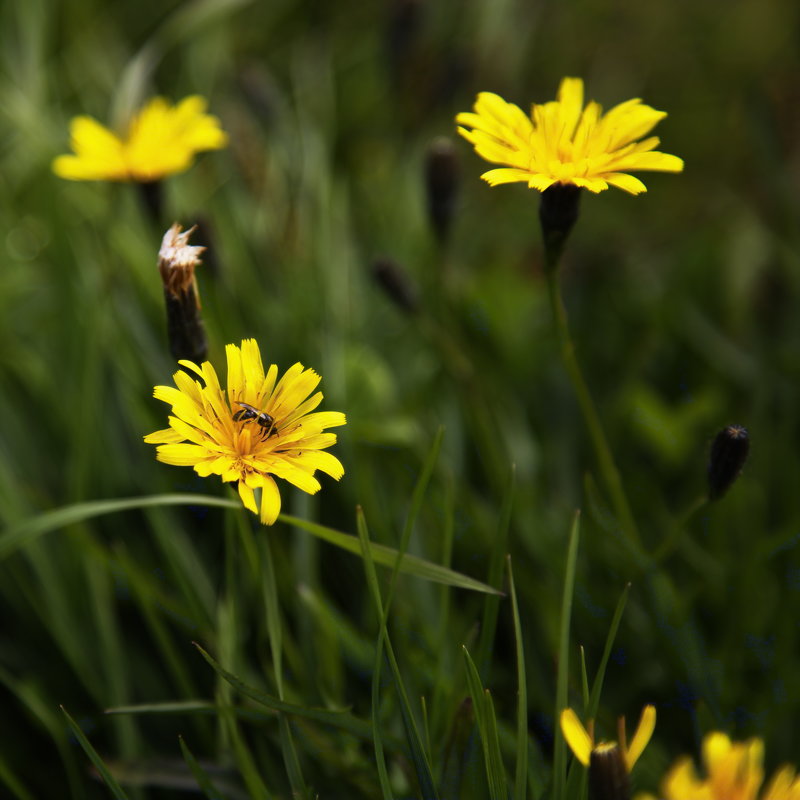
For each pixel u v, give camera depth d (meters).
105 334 0.65
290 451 0.56
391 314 0.70
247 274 0.67
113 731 0.61
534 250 0.81
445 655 0.61
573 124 0.58
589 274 0.70
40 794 0.61
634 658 0.62
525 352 0.68
